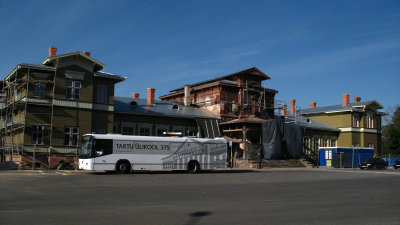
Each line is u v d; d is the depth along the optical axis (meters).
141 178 25.17
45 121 34.19
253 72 54.25
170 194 16.59
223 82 51.00
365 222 10.19
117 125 41.38
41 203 13.15
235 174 31.64
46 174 26.73
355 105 66.75
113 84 38.41
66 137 34.66
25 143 33.12
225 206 13.01
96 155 28.41
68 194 15.91
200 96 54.75
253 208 12.59
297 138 50.19
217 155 34.16
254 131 49.78
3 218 10.09
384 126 93.25
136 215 10.88
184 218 10.48
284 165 47.81
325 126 63.25
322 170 41.41
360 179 28.42
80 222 9.66
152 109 45.41
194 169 32.78
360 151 53.84
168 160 31.38
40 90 34.41
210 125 47.72
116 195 15.84
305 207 13.02
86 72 36.06
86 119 35.69
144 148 30.41
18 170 30.64
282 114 65.06
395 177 31.02
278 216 10.98
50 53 37.78
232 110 52.00
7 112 38.62
